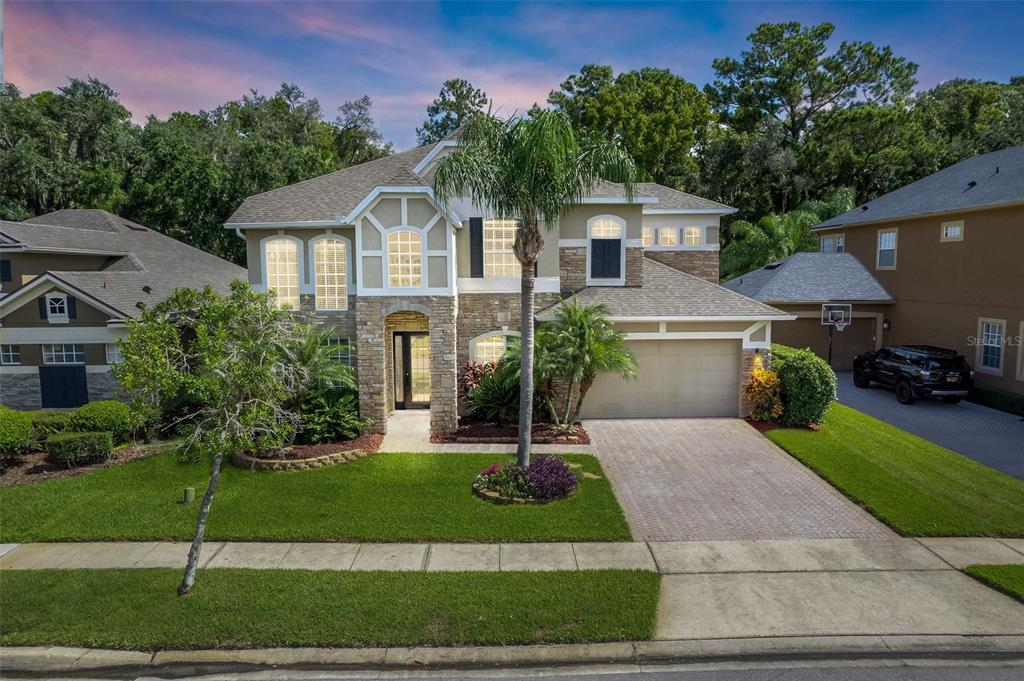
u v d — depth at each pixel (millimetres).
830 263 27188
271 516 11148
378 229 15664
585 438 15688
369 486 12539
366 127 56469
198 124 54844
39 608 8211
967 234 21672
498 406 16688
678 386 17891
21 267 22156
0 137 39281
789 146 43469
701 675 7059
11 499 12000
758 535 10461
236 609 8148
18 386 18625
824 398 16438
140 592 8578
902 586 8828
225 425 8430
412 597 8422
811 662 7277
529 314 12523
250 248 18000
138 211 36500
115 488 12547
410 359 18656
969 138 40281
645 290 18844
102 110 44062
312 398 15320
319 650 7445
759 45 46688
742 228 36312
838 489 12391
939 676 7020
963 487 12500
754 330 17562
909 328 24625
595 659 7320
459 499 11875
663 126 42312
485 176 12242
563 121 11711
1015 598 8484
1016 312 19750
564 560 9570
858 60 44500
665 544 10141
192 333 14453
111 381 18609
